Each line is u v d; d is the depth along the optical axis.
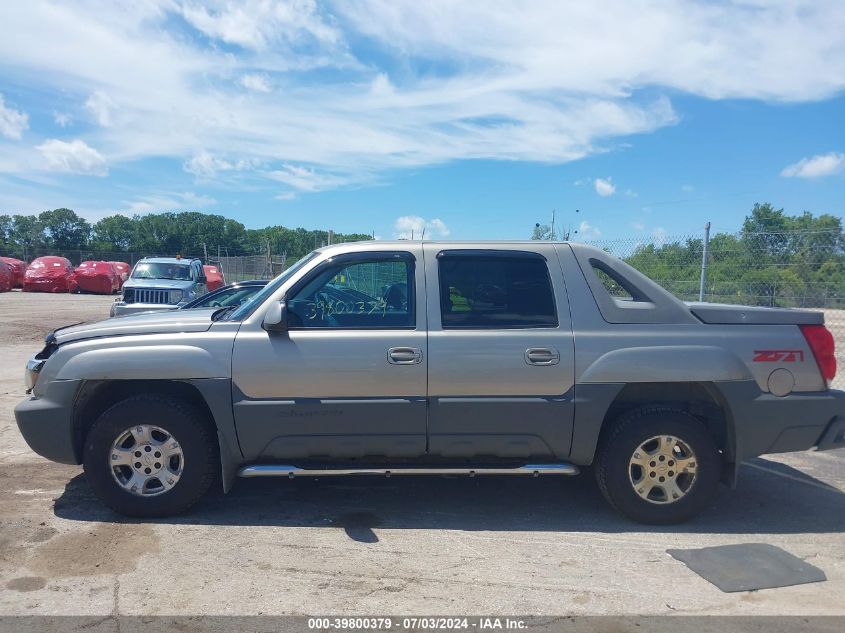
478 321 4.75
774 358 4.75
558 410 4.67
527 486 5.62
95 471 4.67
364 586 3.82
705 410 4.97
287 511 4.97
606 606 3.64
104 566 4.02
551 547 4.40
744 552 4.36
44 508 4.96
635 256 12.72
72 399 4.70
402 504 5.16
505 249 4.92
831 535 4.68
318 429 4.66
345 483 5.62
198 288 17.59
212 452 4.79
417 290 4.80
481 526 4.75
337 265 4.89
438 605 3.62
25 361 12.13
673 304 4.86
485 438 4.71
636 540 4.54
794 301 11.08
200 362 4.62
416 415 4.66
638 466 4.75
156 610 3.53
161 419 4.66
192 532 4.55
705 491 4.72
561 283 4.84
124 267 38.66
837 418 4.80
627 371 4.65
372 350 4.64
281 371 4.61
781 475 6.10
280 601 3.64
